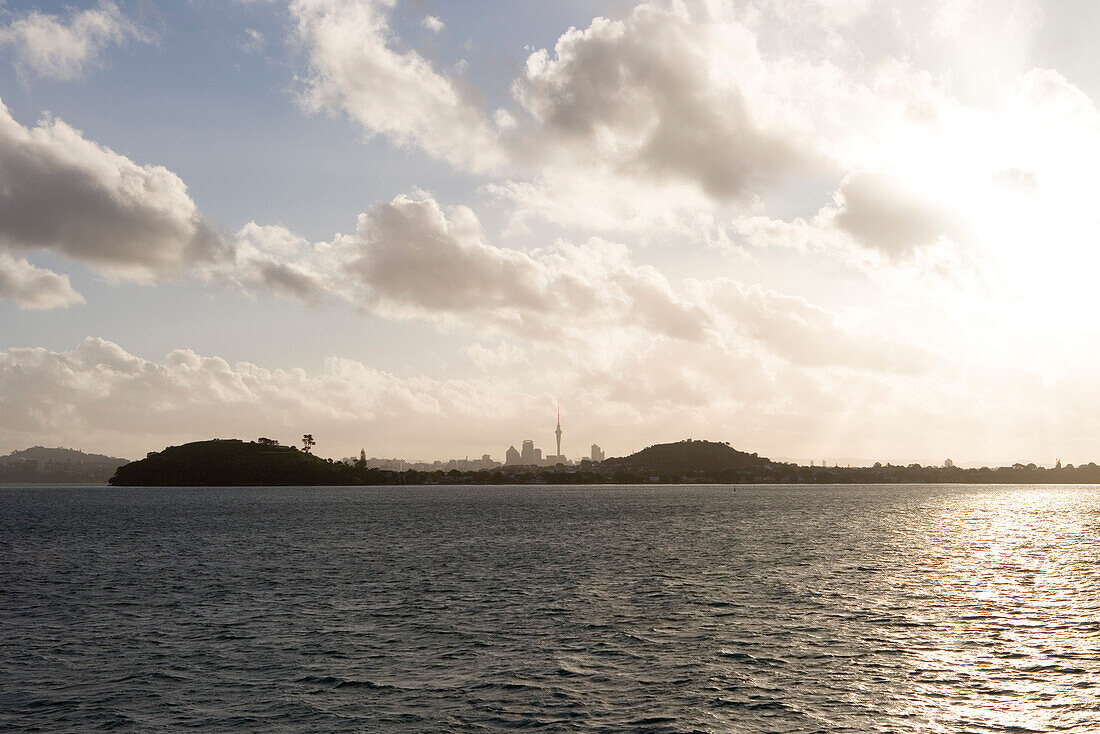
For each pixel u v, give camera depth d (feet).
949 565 284.61
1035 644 153.79
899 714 114.62
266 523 540.93
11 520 592.19
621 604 203.21
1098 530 461.78
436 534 441.27
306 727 112.06
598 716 115.14
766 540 395.14
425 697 124.36
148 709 120.06
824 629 169.68
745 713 115.75
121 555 337.52
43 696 126.62
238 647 157.89
